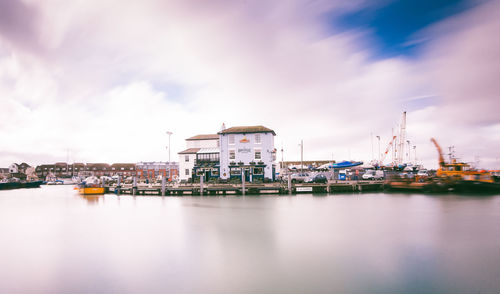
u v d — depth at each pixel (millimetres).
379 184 41906
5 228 19359
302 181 45656
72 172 137250
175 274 10773
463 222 18828
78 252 13625
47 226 19875
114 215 24141
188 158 61406
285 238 15344
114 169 138000
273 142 53094
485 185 35812
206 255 12820
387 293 8992
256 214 23031
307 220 20172
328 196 35125
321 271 10758
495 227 17281
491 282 9672
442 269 10789
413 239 14805
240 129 50406
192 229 17953
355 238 15148
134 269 11352
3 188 68375
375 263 11484
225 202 31078
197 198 35781
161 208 27828
